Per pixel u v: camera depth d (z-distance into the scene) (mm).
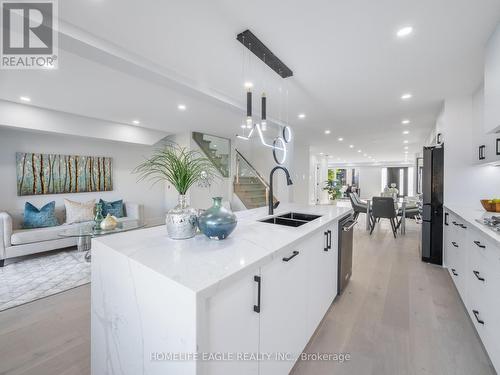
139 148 5680
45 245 3631
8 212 3793
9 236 3340
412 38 1895
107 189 5121
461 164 3182
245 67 2402
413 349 1687
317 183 11688
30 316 2121
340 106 3650
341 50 2080
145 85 2824
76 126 4121
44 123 3750
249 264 984
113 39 1918
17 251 3385
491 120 1840
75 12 1596
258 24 1738
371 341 1770
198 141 5852
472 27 1746
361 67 2389
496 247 1465
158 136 5500
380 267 3264
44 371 1508
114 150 5246
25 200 4082
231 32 1832
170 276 855
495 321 1460
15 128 3656
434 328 1917
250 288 1036
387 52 2105
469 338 1796
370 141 7070
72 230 3457
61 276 2990
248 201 6902
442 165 3293
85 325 1988
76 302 2369
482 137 2721
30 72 2482
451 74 2529
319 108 3756
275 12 1611
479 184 3092
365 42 1956
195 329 756
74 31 1750
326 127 5188
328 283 2104
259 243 1290
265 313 1156
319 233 1847
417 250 4074
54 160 4367
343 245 2449
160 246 1225
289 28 1782
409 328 1920
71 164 4586
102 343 1240
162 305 874
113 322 1161
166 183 6121
